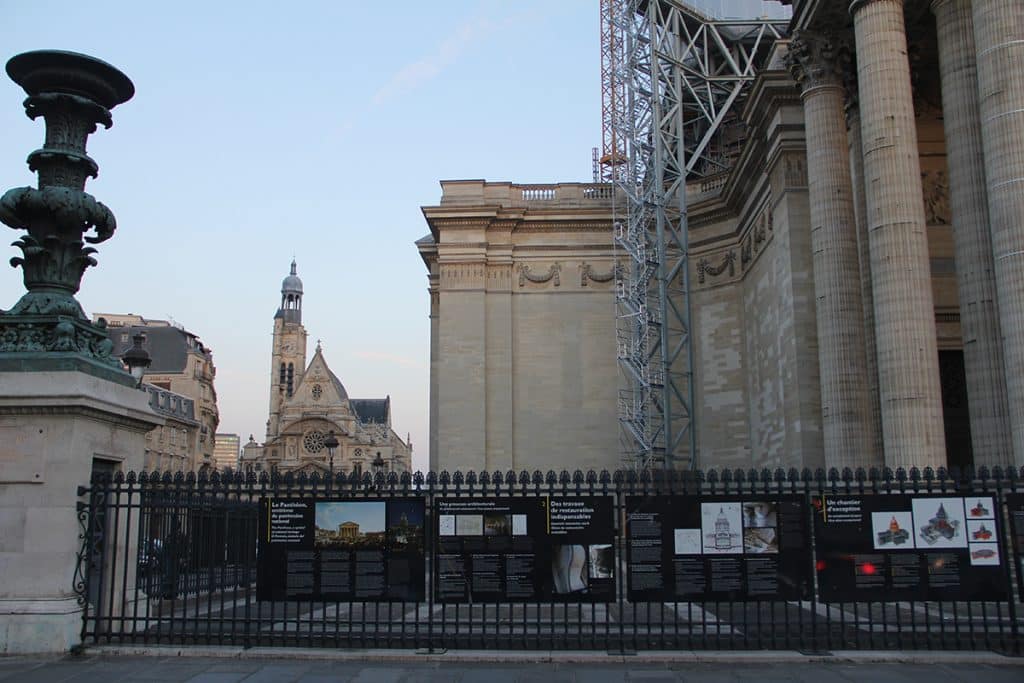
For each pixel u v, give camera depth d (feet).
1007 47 64.75
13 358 48.52
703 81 201.57
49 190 50.78
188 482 48.78
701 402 168.86
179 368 377.09
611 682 40.11
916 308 72.69
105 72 52.42
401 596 47.39
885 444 73.10
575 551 47.06
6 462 47.75
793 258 118.52
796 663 44.09
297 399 525.34
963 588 46.39
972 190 72.54
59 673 42.01
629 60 200.85
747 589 46.80
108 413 50.90
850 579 46.78
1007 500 46.65
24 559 47.09
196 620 48.47
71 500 48.01
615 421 175.22
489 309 180.45
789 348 120.47
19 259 52.26
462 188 184.44
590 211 180.65
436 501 47.80
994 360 70.18
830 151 96.22
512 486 47.91
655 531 47.37
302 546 47.98
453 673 42.11
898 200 74.28
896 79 76.02
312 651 46.34
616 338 177.99
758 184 141.28
